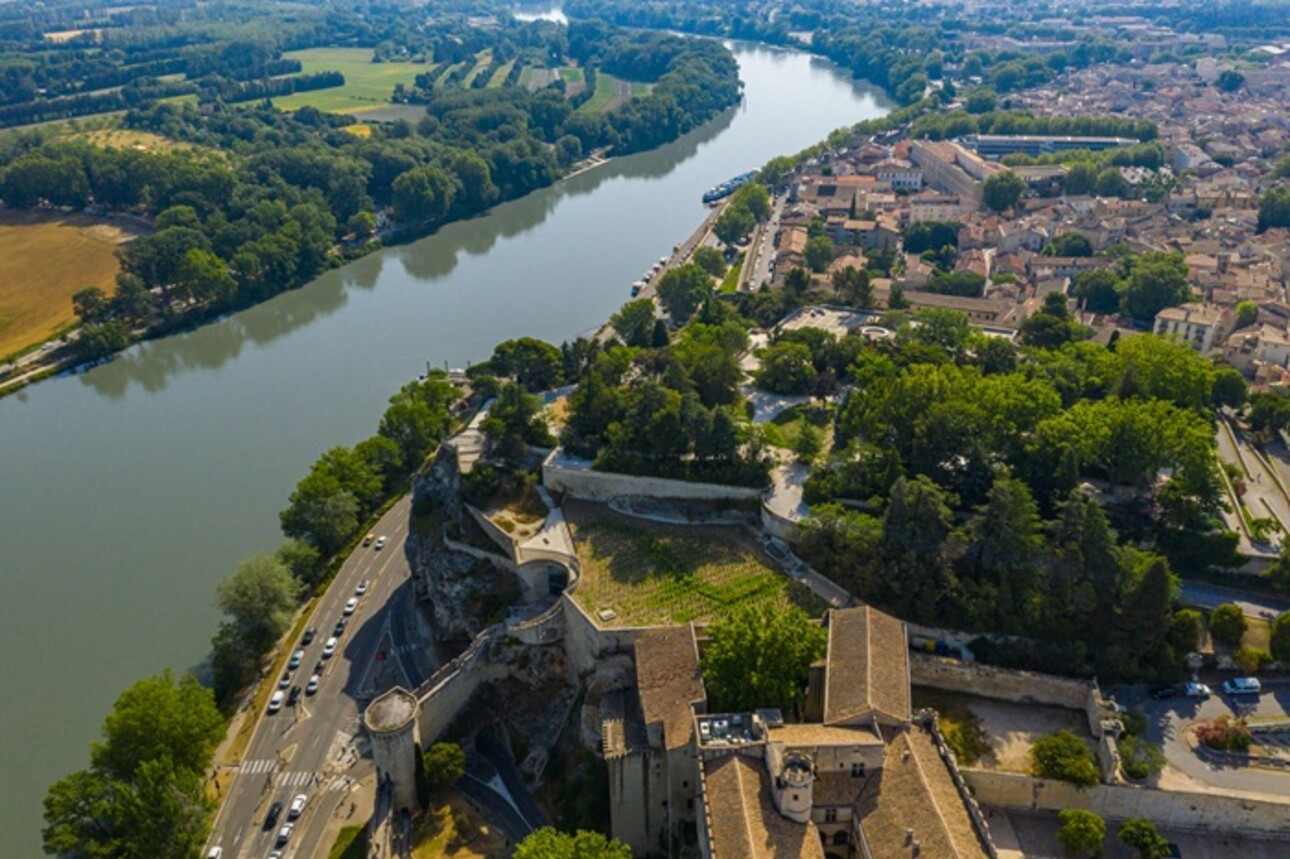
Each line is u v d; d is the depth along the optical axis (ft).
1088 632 574.97
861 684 503.61
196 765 558.97
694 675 530.68
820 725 490.08
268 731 623.36
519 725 623.77
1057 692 554.87
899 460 651.25
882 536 600.39
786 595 620.49
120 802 508.12
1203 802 494.59
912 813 444.14
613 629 591.37
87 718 654.53
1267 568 619.26
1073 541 577.43
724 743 479.41
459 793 584.81
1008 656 570.46
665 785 522.47
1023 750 527.40
